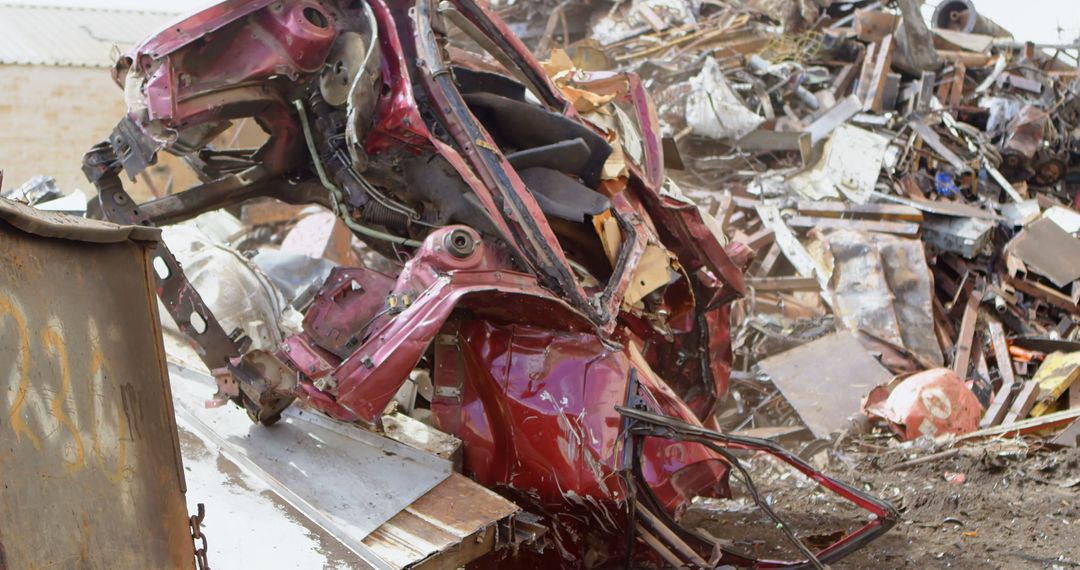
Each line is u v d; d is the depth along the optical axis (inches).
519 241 178.7
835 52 615.2
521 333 177.2
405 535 146.2
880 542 207.0
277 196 216.7
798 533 213.6
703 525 221.0
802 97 575.2
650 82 561.6
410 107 180.4
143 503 99.6
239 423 174.4
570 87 233.1
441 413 178.1
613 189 202.8
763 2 654.5
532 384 172.7
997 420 300.7
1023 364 360.2
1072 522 215.9
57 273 92.1
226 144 467.8
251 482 155.0
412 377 206.2
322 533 144.7
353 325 172.2
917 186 488.7
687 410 185.3
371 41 182.7
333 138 189.5
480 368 176.9
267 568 133.3
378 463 164.7
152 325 104.9
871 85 572.4
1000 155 533.0
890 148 493.7
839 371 314.0
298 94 189.6
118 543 94.6
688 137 517.3
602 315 178.2
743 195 471.5
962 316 418.0
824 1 666.2
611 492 166.2
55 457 87.7
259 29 182.7
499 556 166.1
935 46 663.1
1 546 78.9
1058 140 548.7
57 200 238.5
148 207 198.1
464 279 164.6
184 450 161.6
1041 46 666.8
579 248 201.2
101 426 94.9
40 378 87.4
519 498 174.1
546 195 194.2
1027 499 232.1
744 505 236.5
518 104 200.8
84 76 722.8
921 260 398.3
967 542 205.8
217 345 166.1
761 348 361.7
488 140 184.1
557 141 201.6
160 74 171.5
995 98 571.8
